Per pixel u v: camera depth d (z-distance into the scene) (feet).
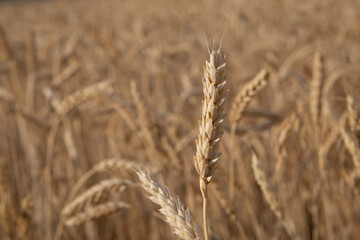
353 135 8.63
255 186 15.15
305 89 17.44
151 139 11.50
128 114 12.26
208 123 4.22
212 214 13.39
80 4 107.24
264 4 57.36
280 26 40.47
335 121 13.67
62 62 23.03
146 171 4.98
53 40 34.58
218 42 31.37
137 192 16.94
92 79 21.56
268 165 14.46
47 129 15.96
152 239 16.08
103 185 9.60
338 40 29.01
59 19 71.05
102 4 99.86
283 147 10.96
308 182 14.58
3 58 21.25
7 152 19.79
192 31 46.50
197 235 4.53
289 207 13.28
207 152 4.29
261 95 20.27
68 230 16.33
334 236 14.08
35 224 16.53
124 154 17.39
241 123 17.52
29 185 17.95
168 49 27.96
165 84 25.68
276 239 12.67
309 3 50.19
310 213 15.61
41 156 18.43
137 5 88.94
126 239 17.01
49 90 16.88
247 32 35.99
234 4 56.39
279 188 11.97
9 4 131.54
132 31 45.27
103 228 17.89
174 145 12.93
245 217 14.34
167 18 57.36
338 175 12.99
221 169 9.77
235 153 12.80
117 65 21.31
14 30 63.52
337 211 13.35
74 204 9.78
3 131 20.56
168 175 13.78
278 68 21.42
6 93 17.13
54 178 16.19
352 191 11.59
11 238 11.75
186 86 21.20
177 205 4.72
